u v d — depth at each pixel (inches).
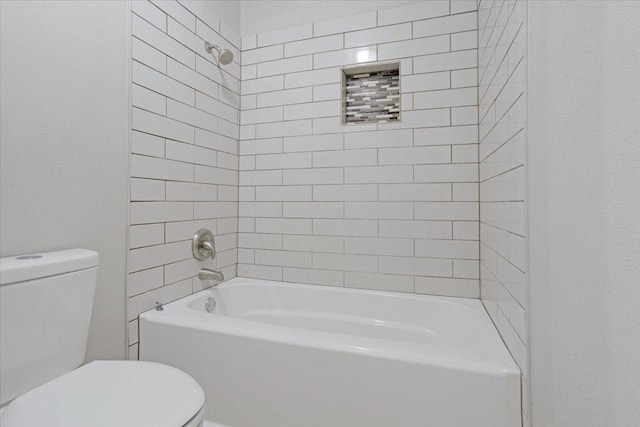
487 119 51.6
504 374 33.1
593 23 22.2
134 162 50.6
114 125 47.6
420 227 65.1
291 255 74.4
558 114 26.5
